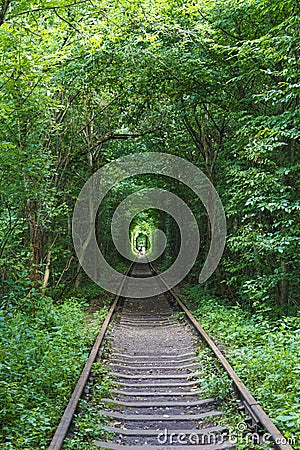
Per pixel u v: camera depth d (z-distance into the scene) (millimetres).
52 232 13117
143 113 16219
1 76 7742
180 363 8094
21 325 7691
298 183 9930
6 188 7809
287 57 8383
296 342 7215
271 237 9750
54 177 12453
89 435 4703
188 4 10109
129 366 7898
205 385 6324
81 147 14492
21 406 5000
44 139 9336
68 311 11273
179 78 12117
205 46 11523
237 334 8977
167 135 17422
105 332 10289
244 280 12219
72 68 10844
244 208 11477
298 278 10211
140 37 9141
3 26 6840
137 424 5215
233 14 10281
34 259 10492
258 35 10906
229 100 11945
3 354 6105
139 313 14641
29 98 8172
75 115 13359
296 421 4477
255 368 6516
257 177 9297
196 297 15844
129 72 12234
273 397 5387
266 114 10945
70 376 6449
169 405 5797
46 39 8242
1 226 9422
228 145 12898
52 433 4648
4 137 8023
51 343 7691
